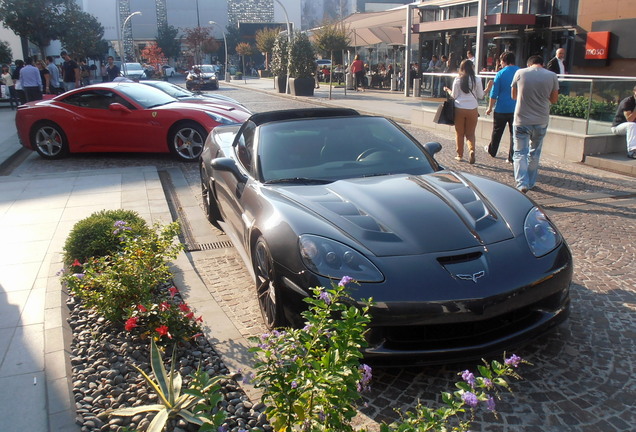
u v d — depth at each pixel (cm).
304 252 303
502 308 288
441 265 294
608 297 398
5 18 2792
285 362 199
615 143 923
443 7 2222
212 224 601
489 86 1123
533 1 1955
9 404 270
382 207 335
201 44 6744
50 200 693
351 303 279
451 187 373
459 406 192
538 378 299
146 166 926
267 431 251
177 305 351
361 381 209
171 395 254
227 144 566
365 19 3116
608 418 265
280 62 2717
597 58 1723
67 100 1006
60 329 346
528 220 336
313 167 417
